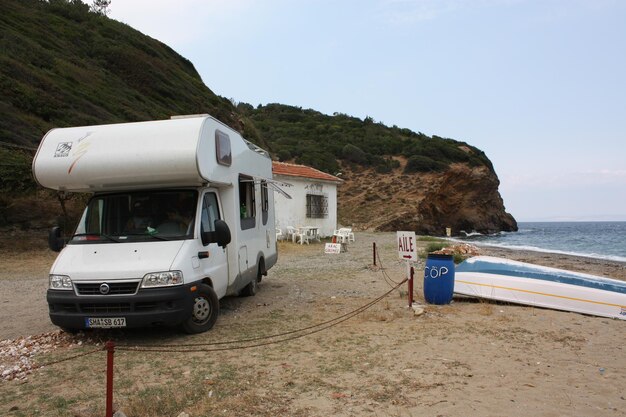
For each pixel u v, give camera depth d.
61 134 7.53
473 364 5.76
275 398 4.80
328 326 7.75
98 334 7.32
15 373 5.80
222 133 8.20
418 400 4.68
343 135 73.19
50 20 41.88
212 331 7.54
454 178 55.69
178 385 5.24
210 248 7.84
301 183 28.50
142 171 7.08
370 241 29.59
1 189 19.17
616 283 8.98
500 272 9.70
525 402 4.62
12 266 16.25
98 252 7.07
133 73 41.78
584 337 6.98
